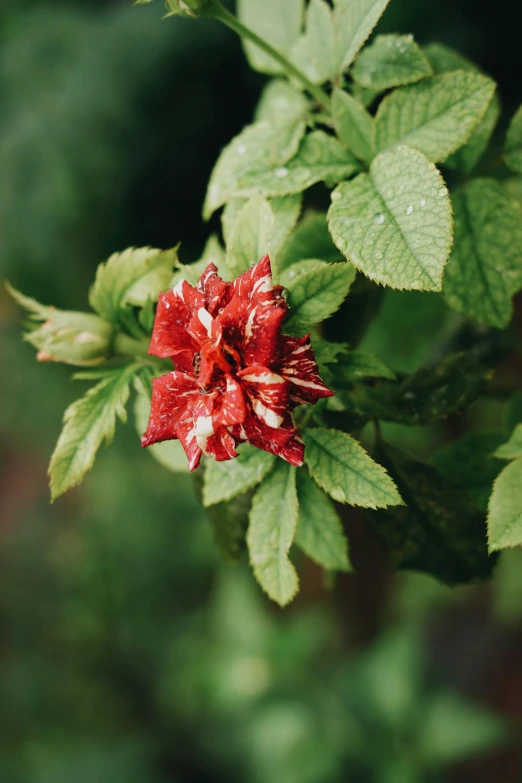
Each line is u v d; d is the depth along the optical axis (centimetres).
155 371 42
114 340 42
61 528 166
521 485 39
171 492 150
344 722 110
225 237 43
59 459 41
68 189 113
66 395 153
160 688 141
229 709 121
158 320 38
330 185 41
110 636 151
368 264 38
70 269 121
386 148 41
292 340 37
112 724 142
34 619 155
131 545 152
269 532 40
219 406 37
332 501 44
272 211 41
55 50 114
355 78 41
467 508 42
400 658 115
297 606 134
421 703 110
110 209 115
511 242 43
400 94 40
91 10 119
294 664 121
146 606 151
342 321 44
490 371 42
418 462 42
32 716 144
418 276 37
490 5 70
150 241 117
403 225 38
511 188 48
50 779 129
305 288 38
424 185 38
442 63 45
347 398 42
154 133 110
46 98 113
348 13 41
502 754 120
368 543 124
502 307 43
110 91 109
